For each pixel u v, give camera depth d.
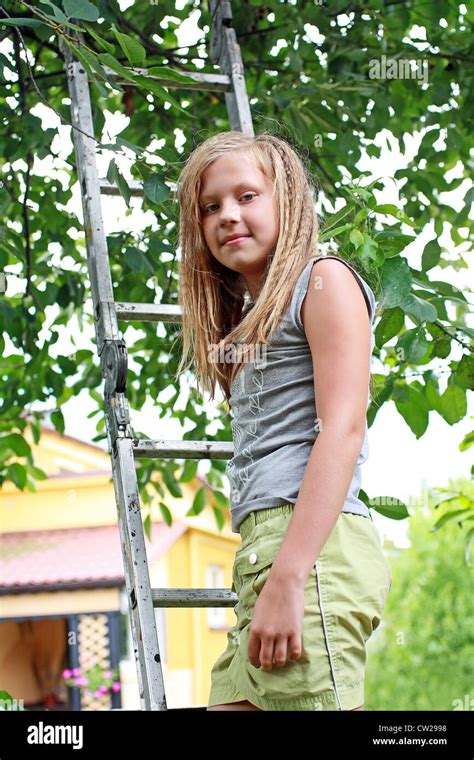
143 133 4.19
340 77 3.93
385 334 2.73
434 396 3.33
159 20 4.09
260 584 1.70
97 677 11.62
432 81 4.23
